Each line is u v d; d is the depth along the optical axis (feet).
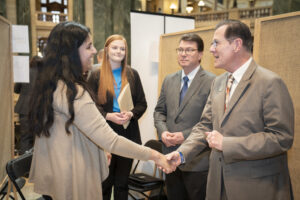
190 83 7.10
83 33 4.07
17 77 8.27
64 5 21.11
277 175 4.25
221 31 4.43
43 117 3.93
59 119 3.96
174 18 12.55
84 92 3.96
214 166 4.70
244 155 4.02
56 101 3.87
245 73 4.40
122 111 7.34
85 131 3.91
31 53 18.99
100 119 4.00
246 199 4.24
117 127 7.54
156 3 39.58
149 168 10.69
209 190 4.79
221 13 35.70
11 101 8.00
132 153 4.29
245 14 34.14
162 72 10.11
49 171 4.05
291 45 5.97
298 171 6.07
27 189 10.56
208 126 5.46
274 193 4.19
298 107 5.95
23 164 5.68
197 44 6.95
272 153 3.94
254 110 4.19
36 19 20.13
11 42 7.86
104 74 7.52
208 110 5.47
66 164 3.92
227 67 4.58
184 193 7.44
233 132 4.35
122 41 7.53
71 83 3.87
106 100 7.47
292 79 6.00
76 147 4.00
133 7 22.47
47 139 4.05
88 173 4.09
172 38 9.64
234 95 4.41
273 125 3.95
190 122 6.90
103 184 7.51
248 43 4.42
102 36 20.67
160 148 9.46
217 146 4.17
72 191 3.94
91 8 20.48
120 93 7.57
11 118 8.11
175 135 6.78
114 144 4.02
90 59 4.28
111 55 7.46
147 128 11.58
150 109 11.60
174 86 7.45
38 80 4.04
